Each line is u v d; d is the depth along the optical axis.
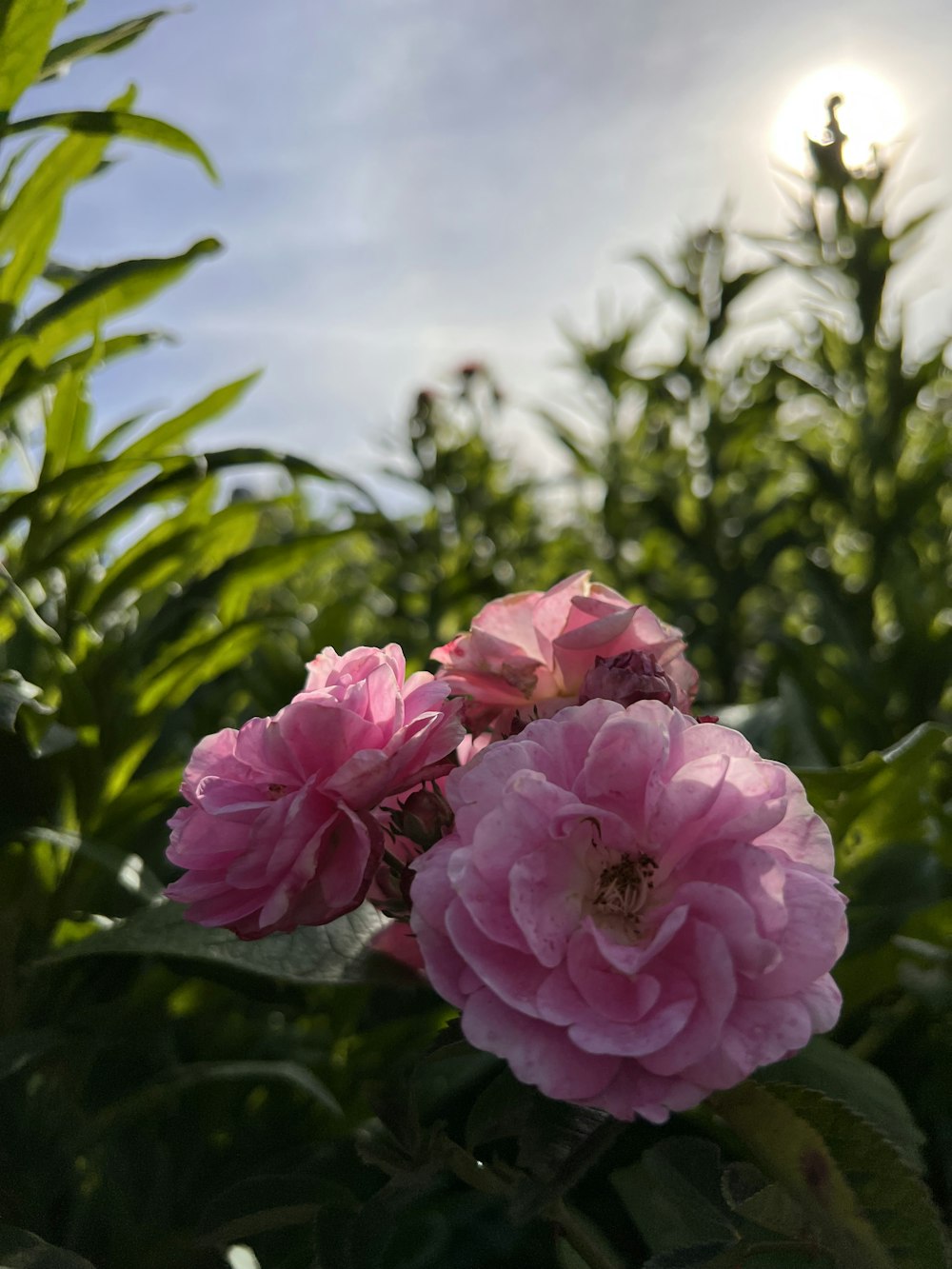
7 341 1.17
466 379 3.24
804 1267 0.80
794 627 2.49
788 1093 0.62
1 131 1.22
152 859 1.51
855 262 2.02
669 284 2.60
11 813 1.16
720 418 2.59
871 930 1.15
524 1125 0.65
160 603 1.60
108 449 1.45
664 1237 0.97
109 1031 1.19
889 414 2.12
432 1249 1.27
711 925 0.57
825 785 1.15
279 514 2.93
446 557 3.05
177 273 1.47
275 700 1.80
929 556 2.50
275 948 0.90
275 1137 1.29
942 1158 1.16
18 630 1.39
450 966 0.60
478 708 0.83
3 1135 1.07
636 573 3.00
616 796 0.63
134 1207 1.12
